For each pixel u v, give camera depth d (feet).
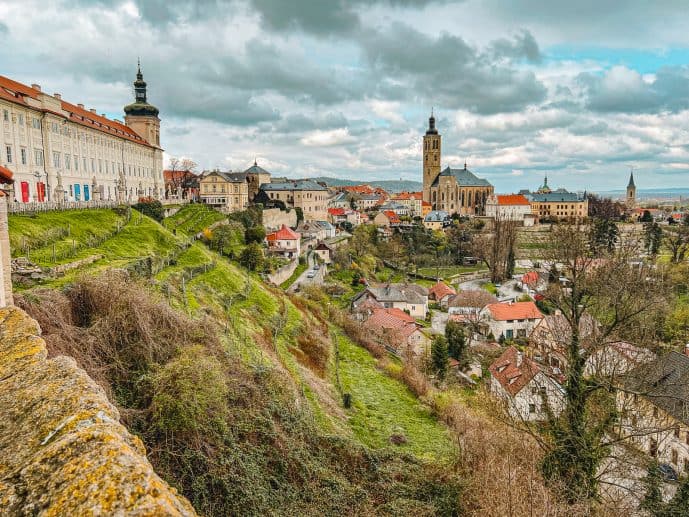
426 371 163.22
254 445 59.57
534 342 144.56
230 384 66.44
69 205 162.30
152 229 180.14
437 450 89.30
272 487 57.31
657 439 95.76
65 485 17.72
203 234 224.74
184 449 50.62
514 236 392.68
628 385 85.15
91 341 58.29
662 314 149.69
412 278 386.52
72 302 64.75
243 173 489.67
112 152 269.03
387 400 115.34
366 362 142.92
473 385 172.04
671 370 113.80
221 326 98.99
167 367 55.26
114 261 117.39
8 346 36.14
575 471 75.82
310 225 436.35
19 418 24.79
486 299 281.95
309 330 147.74
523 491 67.41
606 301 84.02
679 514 74.49
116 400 52.70
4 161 167.84
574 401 80.79
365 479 69.51
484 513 65.21
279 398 71.97
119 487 17.24
